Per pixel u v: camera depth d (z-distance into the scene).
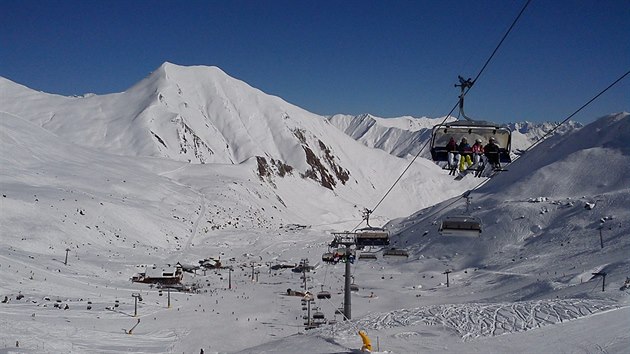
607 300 32.59
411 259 104.19
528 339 25.12
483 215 111.38
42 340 38.09
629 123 129.88
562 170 122.75
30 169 133.62
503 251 95.12
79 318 52.19
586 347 22.81
